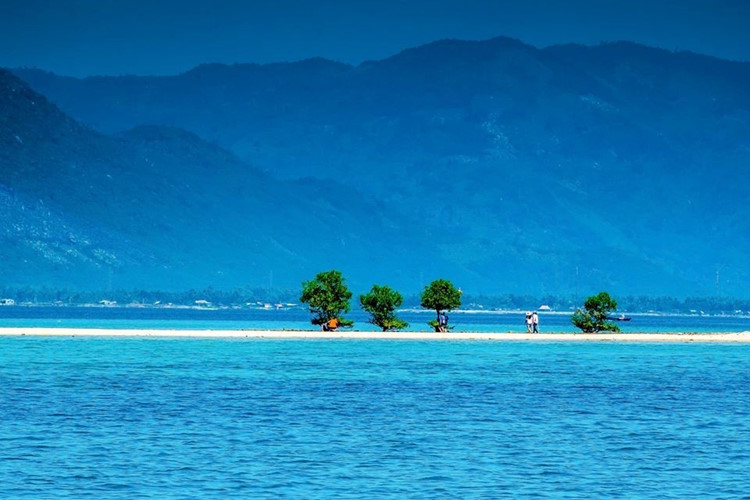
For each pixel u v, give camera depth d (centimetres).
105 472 17838
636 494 16800
